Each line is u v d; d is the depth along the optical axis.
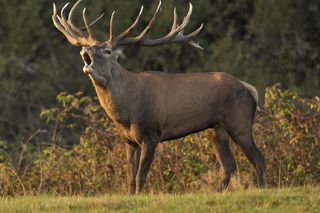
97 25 71.62
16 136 64.56
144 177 36.38
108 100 36.28
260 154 37.88
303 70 70.94
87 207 32.75
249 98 37.84
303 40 72.12
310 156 41.44
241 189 36.12
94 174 41.72
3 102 69.50
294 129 41.66
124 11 71.31
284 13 72.56
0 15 77.44
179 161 41.22
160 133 36.94
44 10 77.12
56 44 76.50
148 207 32.38
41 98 70.81
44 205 33.16
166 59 73.31
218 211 31.89
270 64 71.12
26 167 42.75
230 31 71.94
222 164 38.31
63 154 42.78
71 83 73.25
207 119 37.50
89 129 43.03
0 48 76.12
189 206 32.41
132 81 36.47
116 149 41.97
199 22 72.88
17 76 72.94
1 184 41.69
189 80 37.41
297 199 33.12
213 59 71.81
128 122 36.53
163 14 68.88
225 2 73.75
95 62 35.62
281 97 42.75
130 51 73.25
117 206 32.72
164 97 36.84
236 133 37.69
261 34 72.38
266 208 32.16
